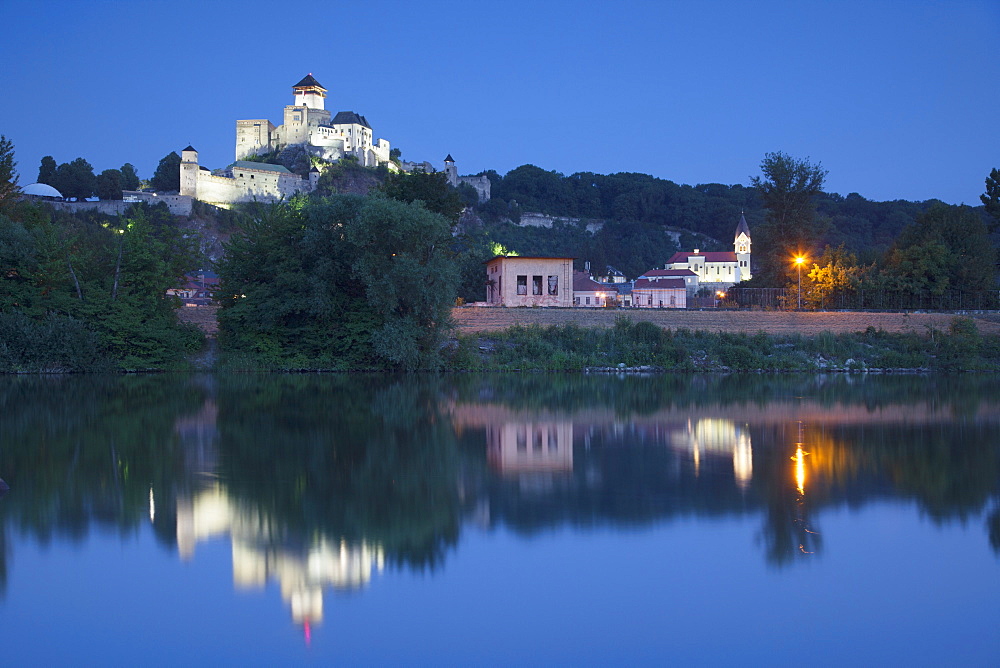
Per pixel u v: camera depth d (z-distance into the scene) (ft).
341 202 200.85
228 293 208.85
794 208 364.17
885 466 81.56
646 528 58.34
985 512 63.16
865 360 228.02
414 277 191.31
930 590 46.85
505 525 59.00
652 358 218.38
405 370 200.64
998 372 221.25
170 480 71.97
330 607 43.96
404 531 57.21
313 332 202.69
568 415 121.19
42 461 79.82
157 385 158.20
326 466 79.20
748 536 56.70
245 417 112.98
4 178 243.19
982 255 305.53
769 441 97.66
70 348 183.21
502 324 228.22
